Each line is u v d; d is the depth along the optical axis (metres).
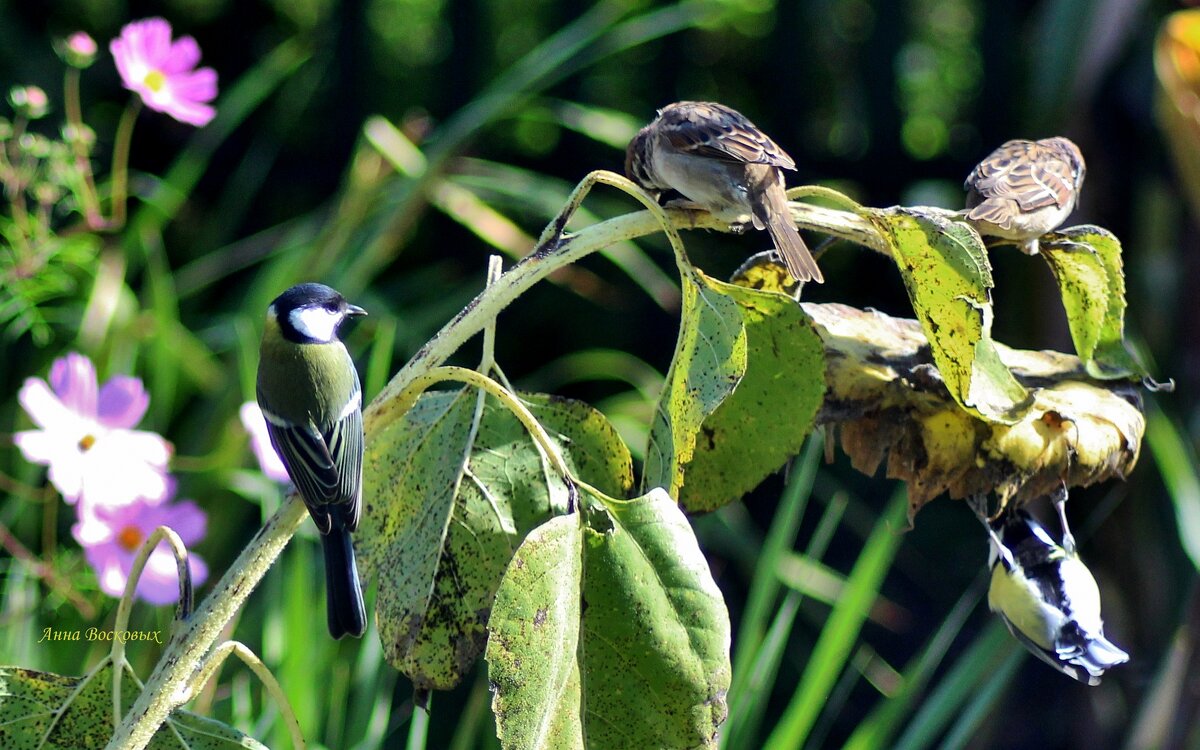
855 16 15.03
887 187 13.64
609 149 13.48
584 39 11.04
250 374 8.94
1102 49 10.48
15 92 8.66
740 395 8.32
